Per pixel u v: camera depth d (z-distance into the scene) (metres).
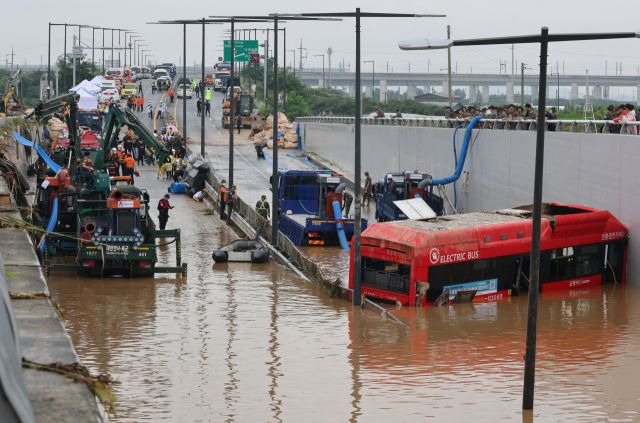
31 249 18.14
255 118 157.25
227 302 51.81
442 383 35.97
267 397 33.97
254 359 39.50
